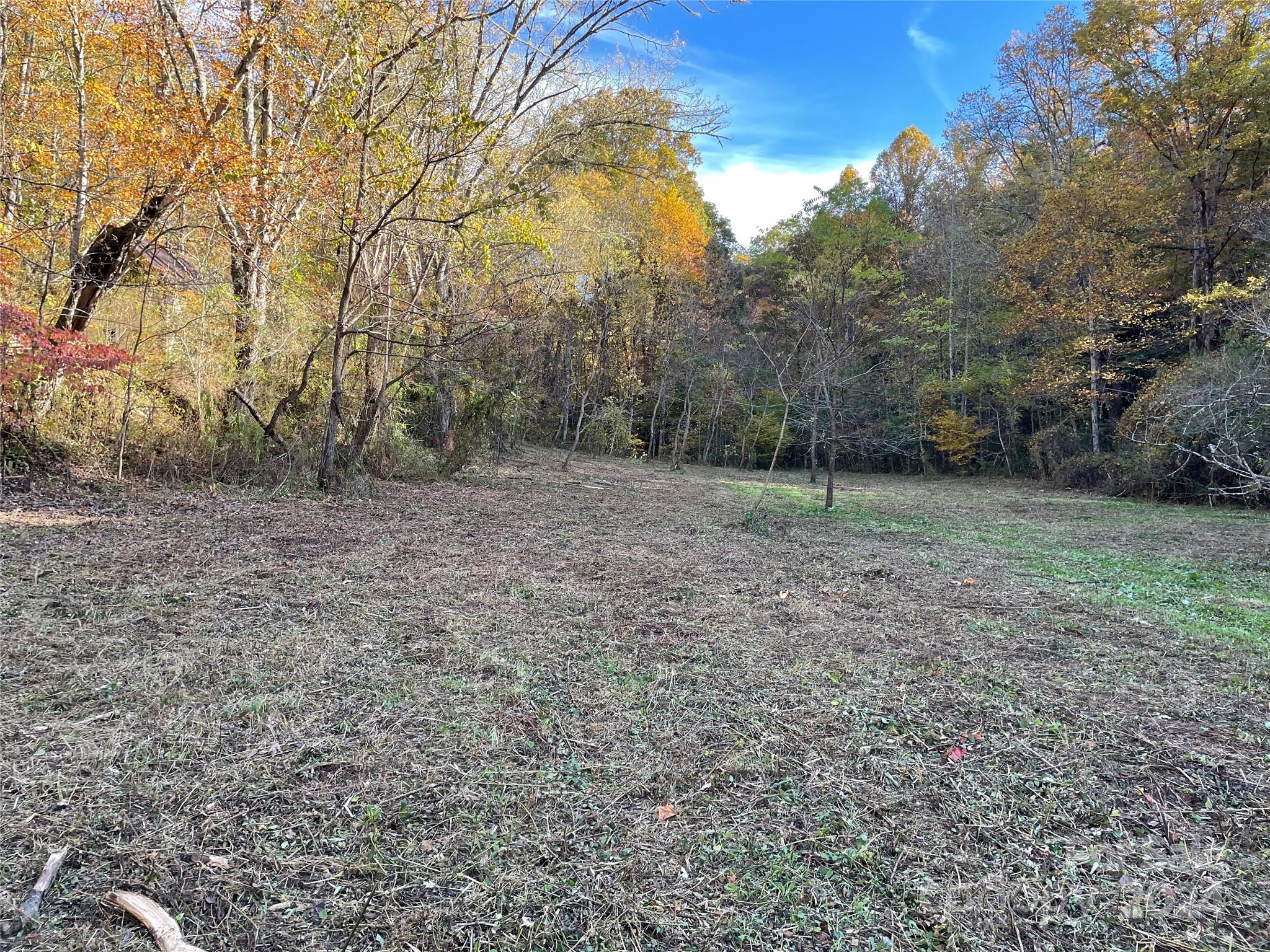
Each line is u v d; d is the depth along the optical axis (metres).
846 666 3.52
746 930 1.66
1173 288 18.22
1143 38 17.00
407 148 7.84
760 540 7.73
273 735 2.50
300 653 3.31
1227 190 17.00
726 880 1.84
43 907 1.62
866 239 24.64
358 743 2.47
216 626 3.62
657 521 9.05
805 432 26.83
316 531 6.47
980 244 23.89
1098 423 19.80
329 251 11.06
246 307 9.23
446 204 8.74
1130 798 2.29
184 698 2.76
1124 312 17.23
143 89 7.82
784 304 25.50
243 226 8.95
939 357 25.52
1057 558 7.15
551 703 2.92
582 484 13.95
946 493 17.12
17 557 4.71
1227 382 11.56
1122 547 8.08
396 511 8.19
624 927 1.66
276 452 9.31
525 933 1.62
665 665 3.43
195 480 8.41
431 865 1.84
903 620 4.46
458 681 3.09
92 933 1.55
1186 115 16.78
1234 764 2.53
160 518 6.50
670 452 29.61
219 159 7.73
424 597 4.44
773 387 25.97
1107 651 3.88
